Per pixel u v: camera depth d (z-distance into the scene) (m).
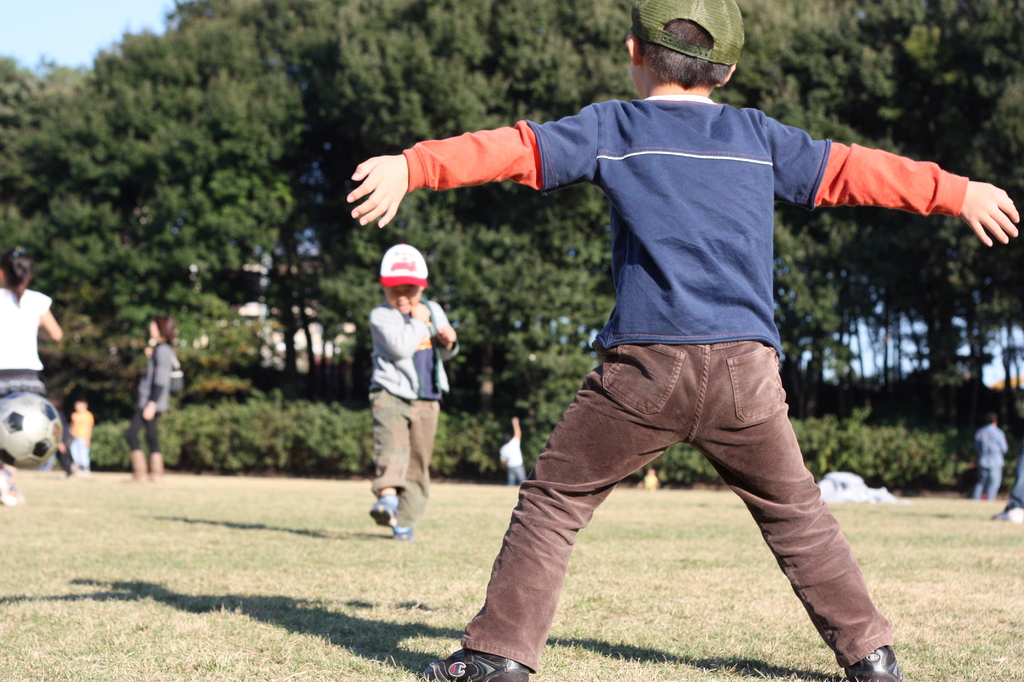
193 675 2.36
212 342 26.31
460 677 2.21
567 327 22.09
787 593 3.74
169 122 26.27
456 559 4.73
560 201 22.75
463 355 25.56
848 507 11.42
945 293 21.23
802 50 22.66
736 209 2.21
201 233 26.09
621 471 2.24
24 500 8.59
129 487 11.99
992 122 19.31
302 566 4.41
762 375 2.18
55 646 2.67
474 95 22.12
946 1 21.19
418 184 2.11
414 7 23.66
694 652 2.73
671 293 2.14
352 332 24.42
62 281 28.02
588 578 4.12
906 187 2.29
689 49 2.35
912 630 3.03
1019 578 4.28
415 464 5.81
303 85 26.52
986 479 17.27
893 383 25.47
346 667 2.45
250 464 25.06
